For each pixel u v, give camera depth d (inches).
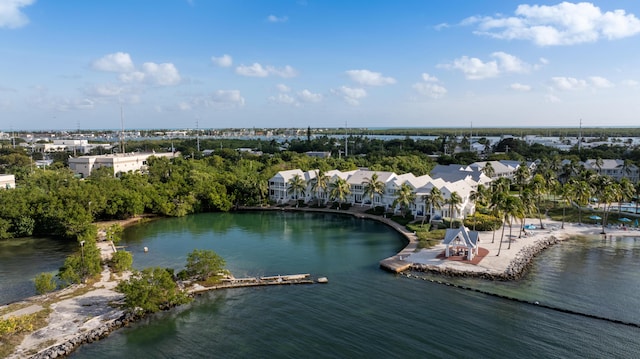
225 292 2770.7
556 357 1972.2
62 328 2208.4
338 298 2662.4
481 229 4217.5
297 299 2655.0
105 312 2393.0
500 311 2442.2
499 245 3572.8
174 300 2504.9
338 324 2316.7
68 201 4325.8
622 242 3878.0
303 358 1991.9
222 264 2967.5
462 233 3361.2
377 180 5442.9
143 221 5039.4
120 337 2188.7
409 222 4601.4
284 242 4033.0
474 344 2091.5
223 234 4384.8
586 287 2773.1
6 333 2108.8
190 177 5925.2
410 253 3481.8
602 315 2365.9
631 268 3142.2
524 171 5349.4
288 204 5925.2
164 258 3511.3
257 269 3230.8
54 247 3818.9
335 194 5447.8
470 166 7253.9
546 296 2630.4
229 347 2091.5
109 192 4886.8
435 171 7007.9
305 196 6023.6
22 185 5674.2
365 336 2185.0
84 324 2253.9
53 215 4097.0
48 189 5526.6
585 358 1961.1
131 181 5565.9
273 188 6171.3
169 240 4131.4
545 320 2324.1
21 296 2669.8
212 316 2426.2
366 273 3117.6
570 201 5236.2
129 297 2336.4
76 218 4101.9
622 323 2273.6
